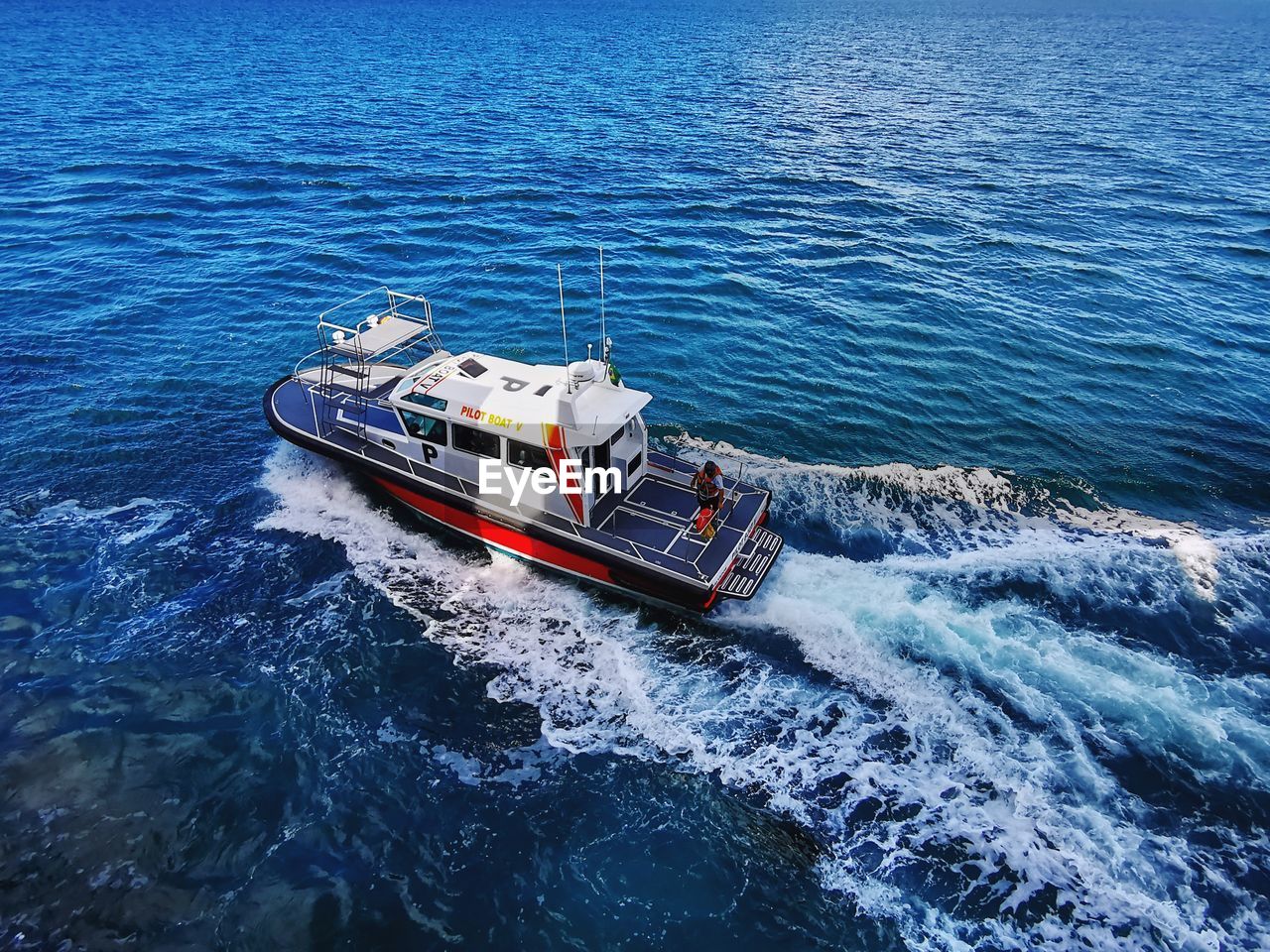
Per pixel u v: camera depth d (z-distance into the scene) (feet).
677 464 50.75
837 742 37.01
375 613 43.93
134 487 53.36
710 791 34.91
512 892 30.94
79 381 65.67
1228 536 51.83
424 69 244.22
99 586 44.75
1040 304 87.04
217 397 64.75
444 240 99.71
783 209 116.47
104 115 157.17
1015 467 59.06
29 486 52.80
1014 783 35.14
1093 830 33.30
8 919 28.99
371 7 542.16
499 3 641.40
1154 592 46.47
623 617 44.37
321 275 88.89
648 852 32.53
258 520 50.83
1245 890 31.22
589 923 30.04
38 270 86.12
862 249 101.50
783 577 46.44
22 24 344.08
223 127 151.74
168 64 233.96
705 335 77.61
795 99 210.18
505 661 41.22
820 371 71.72
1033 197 127.34
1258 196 131.34
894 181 133.80
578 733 37.47
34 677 38.93
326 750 36.17
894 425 63.87
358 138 148.25
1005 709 38.68
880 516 53.01
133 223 100.89
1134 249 105.19
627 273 91.40
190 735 36.42
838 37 420.77
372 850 32.22
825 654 41.65
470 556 48.67
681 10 619.67
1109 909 30.55
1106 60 341.21
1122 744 36.99
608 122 171.53
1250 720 38.29
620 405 44.27
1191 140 173.99
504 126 163.63
